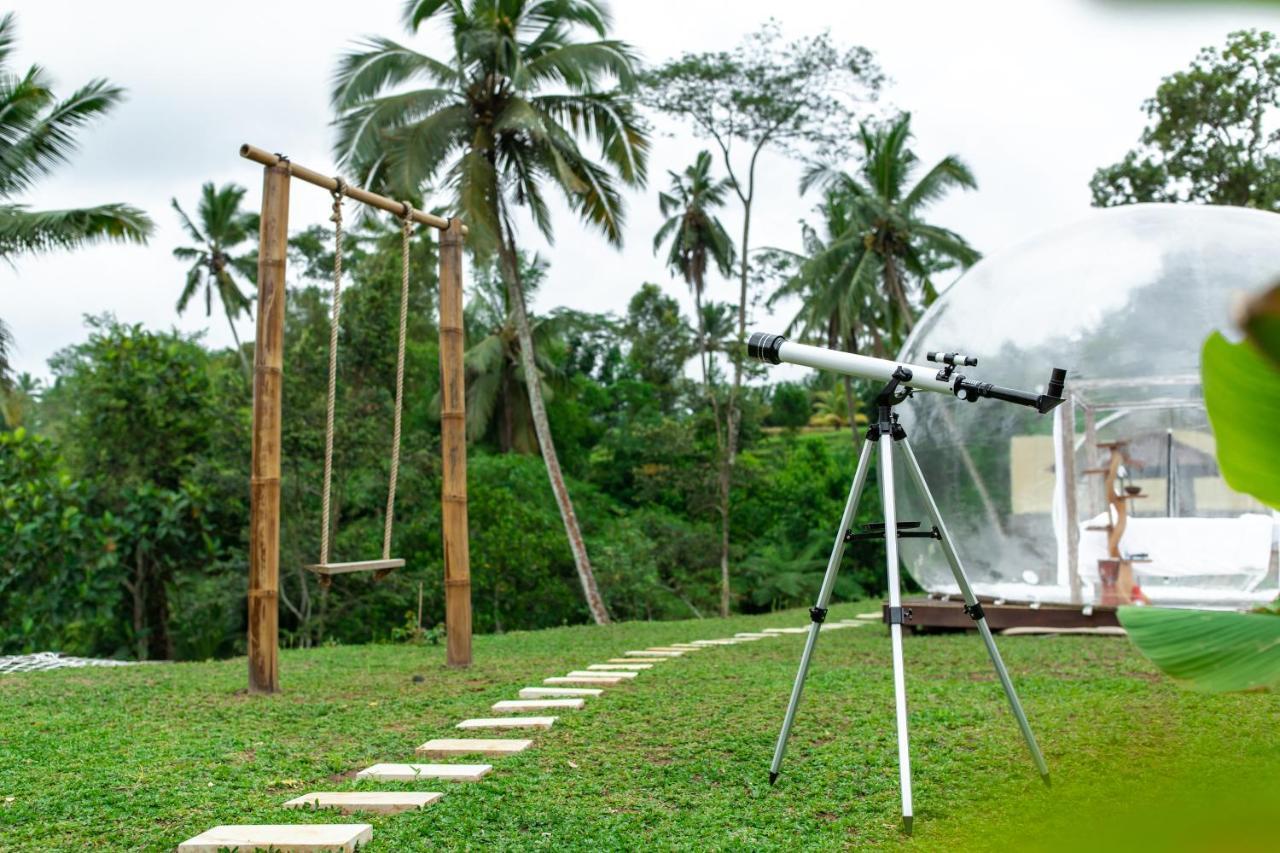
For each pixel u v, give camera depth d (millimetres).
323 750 5184
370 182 17297
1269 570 8461
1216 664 1194
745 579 26250
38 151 15008
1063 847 487
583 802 4105
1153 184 23219
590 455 30391
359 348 18469
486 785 4324
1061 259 9516
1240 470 1025
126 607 17141
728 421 26172
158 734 5543
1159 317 8820
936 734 5102
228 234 27672
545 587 20891
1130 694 6020
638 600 22453
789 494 27703
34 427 30438
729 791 4277
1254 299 736
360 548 18703
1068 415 9016
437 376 27266
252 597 7004
